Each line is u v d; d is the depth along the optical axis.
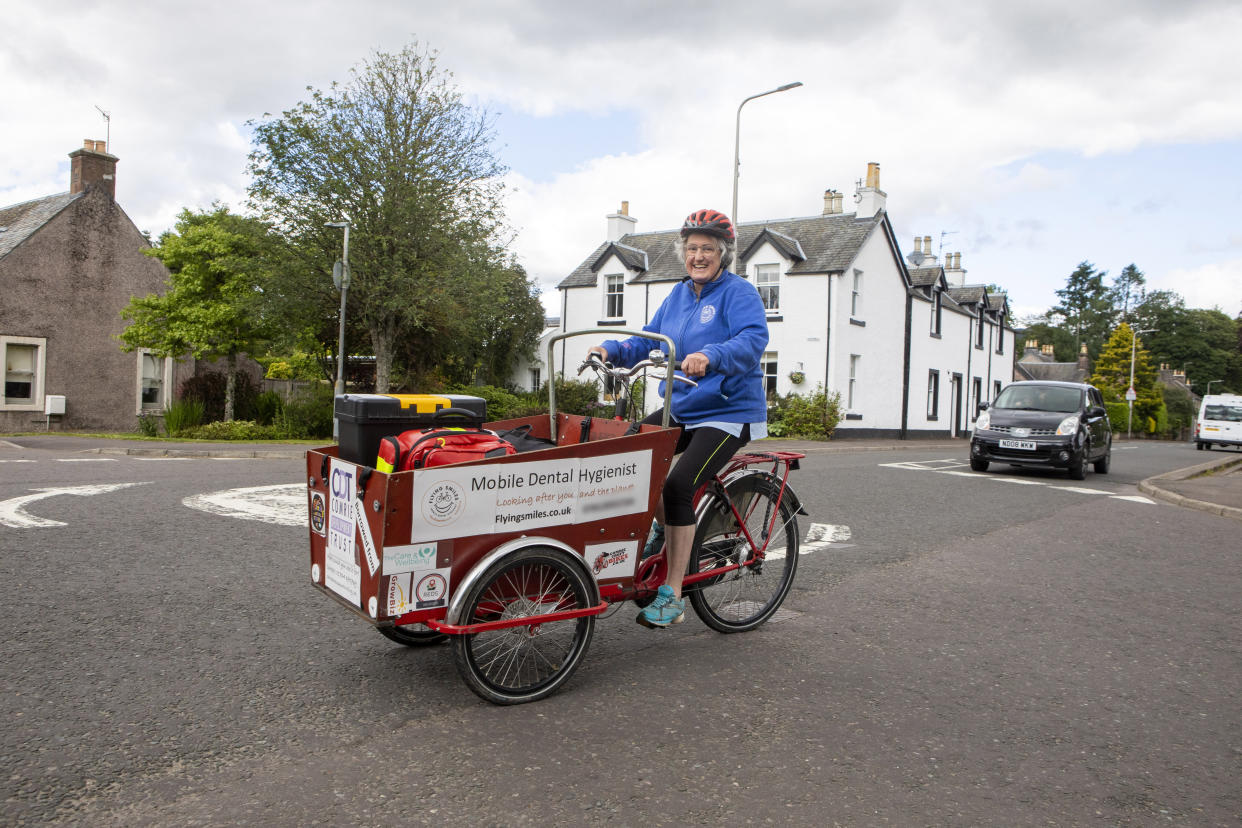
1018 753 2.97
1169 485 12.28
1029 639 4.41
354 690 3.38
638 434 3.56
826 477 12.25
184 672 3.51
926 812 2.51
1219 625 4.76
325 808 2.43
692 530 3.81
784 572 4.63
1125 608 5.09
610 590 3.62
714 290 3.97
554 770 2.72
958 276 41.59
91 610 4.31
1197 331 87.62
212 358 20.62
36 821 2.30
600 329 3.84
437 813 2.42
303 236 19.47
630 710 3.26
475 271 20.17
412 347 22.97
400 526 2.98
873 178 28.28
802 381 26.28
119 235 24.91
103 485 8.79
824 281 26.00
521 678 3.41
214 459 13.97
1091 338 92.19
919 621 4.69
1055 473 15.23
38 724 2.95
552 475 3.32
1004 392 15.41
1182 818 2.53
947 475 13.43
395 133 19.38
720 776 2.71
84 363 24.23
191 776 2.60
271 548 5.86
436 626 3.11
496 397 23.67
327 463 3.37
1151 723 3.29
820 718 3.24
